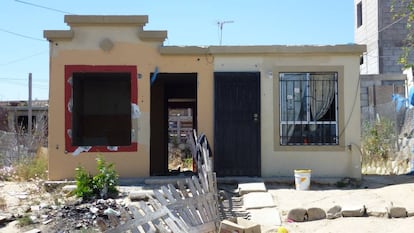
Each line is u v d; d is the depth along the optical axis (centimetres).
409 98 1538
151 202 686
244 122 1234
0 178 1358
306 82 1252
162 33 1241
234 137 1231
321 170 1232
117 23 1240
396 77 1958
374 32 2370
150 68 1249
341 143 1233
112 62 1247
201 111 1246
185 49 1240
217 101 1237
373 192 1034
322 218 858
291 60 1247
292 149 1233
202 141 1149
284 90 1250
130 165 1237
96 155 1231
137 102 1245
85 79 1328
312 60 1246
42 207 963
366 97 1956
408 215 834
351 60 1245
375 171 1451
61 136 1233
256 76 1241
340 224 813
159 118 1617
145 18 1238
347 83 1242
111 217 634
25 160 1511
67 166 1229
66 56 1244
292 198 999
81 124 1309
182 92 1681
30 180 1307
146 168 1235
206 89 1249
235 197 1045
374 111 1859
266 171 1233
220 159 1226
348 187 1163
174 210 662
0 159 1584
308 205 930
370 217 844
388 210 838
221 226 732
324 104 1252
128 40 1250
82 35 1246
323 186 1176
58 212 923
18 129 2209
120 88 1370
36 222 878
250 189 1056
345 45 1234
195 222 698
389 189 1046
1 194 1112
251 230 716
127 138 1360
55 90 1240
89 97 1354
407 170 1415
